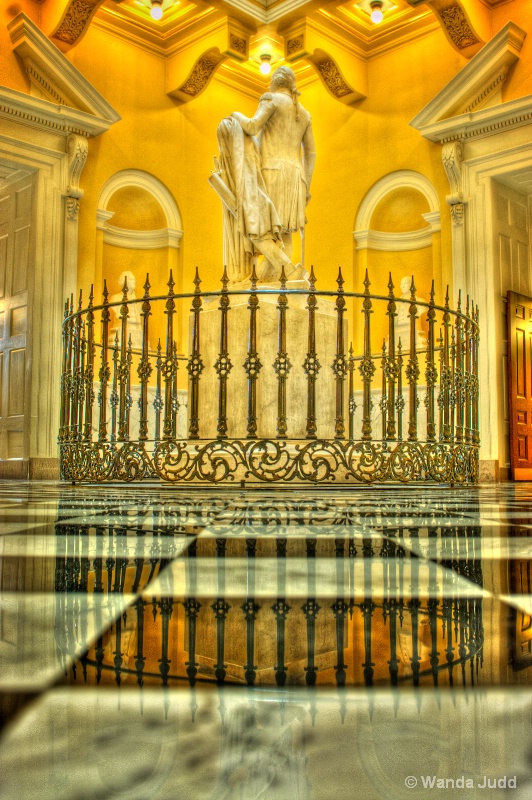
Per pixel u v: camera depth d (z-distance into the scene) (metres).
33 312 9.09
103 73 10.30
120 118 9.80
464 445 5.50
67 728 0.39
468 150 9.44
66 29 9.19
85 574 1.07
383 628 0.70
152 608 0.80
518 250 9.74
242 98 12.20
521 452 9.24
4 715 0.41
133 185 10.50
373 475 4.64
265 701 0.45
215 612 0.78
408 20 10.47
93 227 9.83
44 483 6.65
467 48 9.48
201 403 5.35
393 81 10.76
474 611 0.80
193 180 11.27
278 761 0.34
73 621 0.72
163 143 10.92
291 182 5.70
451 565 1.19
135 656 0.57
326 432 5.27
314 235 11.43
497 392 9.04
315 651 0.60
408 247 10.88
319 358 5.28
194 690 0.47
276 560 1.23
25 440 9.01
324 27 10.36
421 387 9.80
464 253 9.36
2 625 0.70
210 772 0.33
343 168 11.20
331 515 2.31
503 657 0.58
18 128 8.97
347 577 1.05
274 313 5.10
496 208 9.34
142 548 1.41
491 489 5.30
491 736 0.38
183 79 10.78
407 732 0.39
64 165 9.41
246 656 0.58
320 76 10.89
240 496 3.61
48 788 0.31
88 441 5.20
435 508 2.78
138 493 3.98
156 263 10.97
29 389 9.00
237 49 10.34
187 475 4.78
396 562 1.22
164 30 10.80
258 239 5.47
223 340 4.46
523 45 8.96
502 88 9.11
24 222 9.34
